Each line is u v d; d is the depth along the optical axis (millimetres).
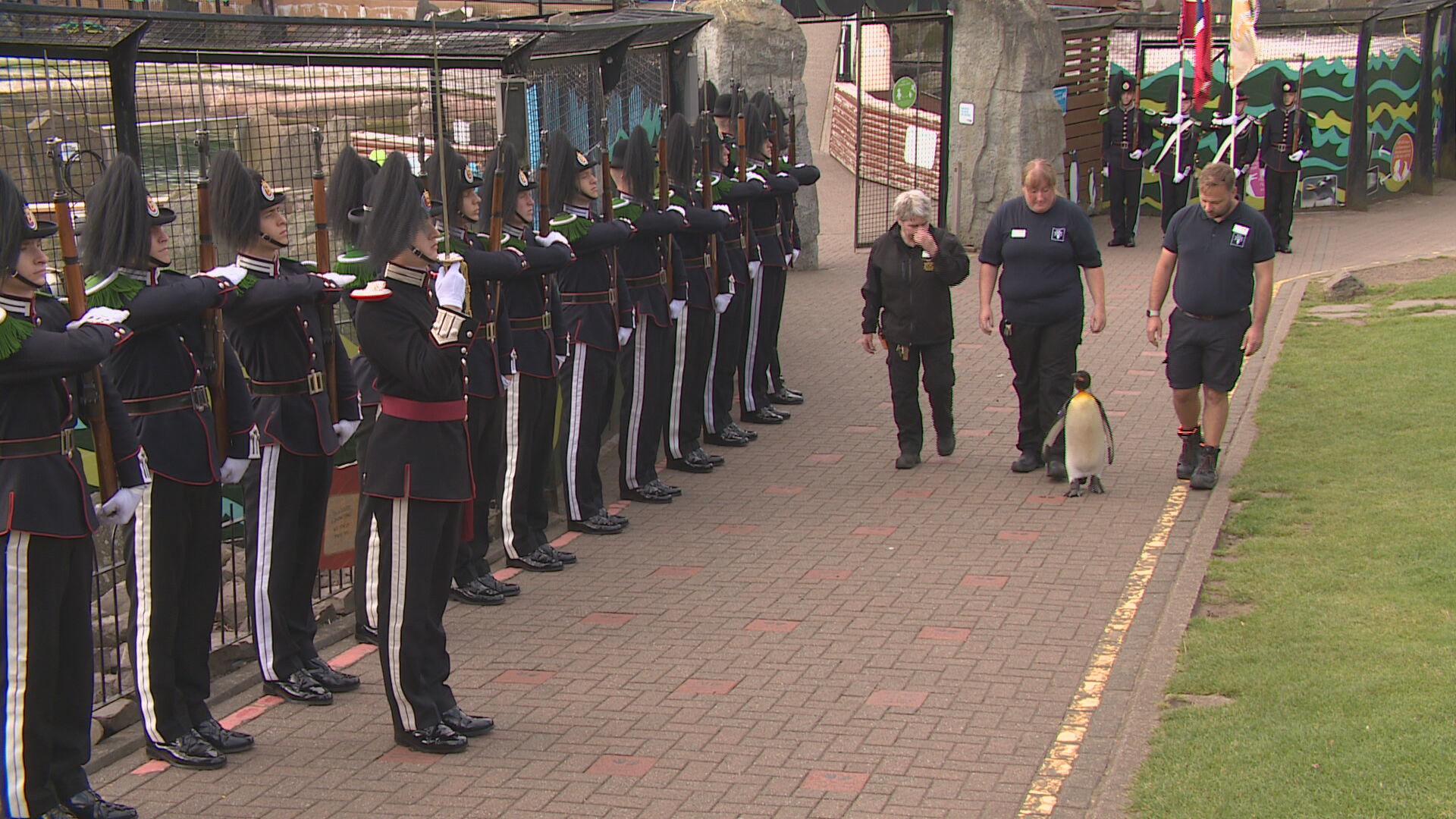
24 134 6094
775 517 8648
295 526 6133
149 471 5309
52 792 4812
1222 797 4695
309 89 7414
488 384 7098
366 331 5402
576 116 9969
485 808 5055
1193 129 19781
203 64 6949
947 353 9609
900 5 18781
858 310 15320
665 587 7457
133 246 5102
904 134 22281
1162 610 6781
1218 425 8703
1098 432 8656
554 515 8930
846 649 6484
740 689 6066
